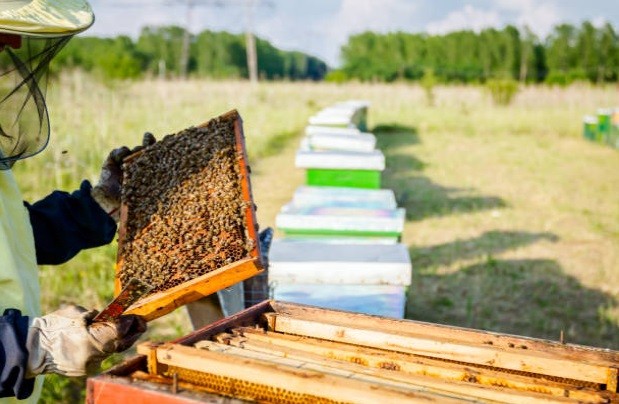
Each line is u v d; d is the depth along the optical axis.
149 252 2.11
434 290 6.67
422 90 40.41
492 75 57.72
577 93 33.88
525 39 58.94
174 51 72.12
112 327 1.81
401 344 1.93
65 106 13.66
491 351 1.83
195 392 1.55
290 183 11.98
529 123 24.39
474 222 9.50
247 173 2.27
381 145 18.48
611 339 5.57
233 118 2.65
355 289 3.91
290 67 103.44
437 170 14.20
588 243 8.47
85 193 2.57
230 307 3.05
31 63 2.00
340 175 6.37
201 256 2.01
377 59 73.31
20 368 1.74
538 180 13.05
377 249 4.21
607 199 11.32
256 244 1.95
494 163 15.29
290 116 23.78
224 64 78.94
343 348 1.85
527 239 8.62
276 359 1.72
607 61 56.19
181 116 16.77
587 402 1.53
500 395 1.56
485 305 6.28
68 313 1.83
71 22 1.92
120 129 12.65
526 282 6.93
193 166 2.39
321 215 5.06
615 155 16.91
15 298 2.07
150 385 1.58
